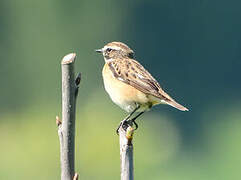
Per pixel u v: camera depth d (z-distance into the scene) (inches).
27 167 800.3
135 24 1588.3
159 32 1582.2
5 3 1530.5
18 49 1504.7
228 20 1528.1
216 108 1401.3
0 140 862.5
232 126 1325.0
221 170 1147.3
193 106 1397.6
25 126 925.2
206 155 1222.3
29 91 1389.0
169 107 1237.1
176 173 1097.4
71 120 243.4
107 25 1596.9
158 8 1578.5
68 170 243.8
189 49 1552.7
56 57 1513.3
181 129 1270.9
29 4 1508.4
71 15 1544.0
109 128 851.4
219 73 1485.0
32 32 1529.3
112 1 1594.5
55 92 1397.6
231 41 1521.9
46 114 1088.8
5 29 1510.8
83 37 1563.7
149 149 964.6
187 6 1557.6
